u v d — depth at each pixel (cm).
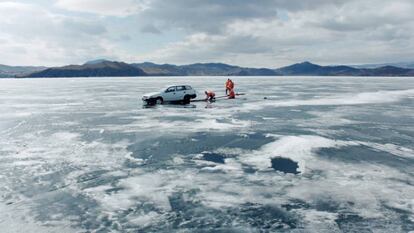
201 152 1638
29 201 1058
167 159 1516
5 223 911
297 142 1794
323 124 2434
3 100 4712
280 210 986
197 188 1163
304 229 873
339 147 1706
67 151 1655
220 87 8694
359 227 878
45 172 1331
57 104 4022
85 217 949
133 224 908
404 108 3525
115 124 2447
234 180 1240
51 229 880
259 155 1573
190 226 895
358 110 3325
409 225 886
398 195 1084
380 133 2084
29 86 10606
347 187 1157
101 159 1515
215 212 978
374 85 10606
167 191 1138
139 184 1202
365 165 1405
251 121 2569
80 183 1212
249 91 6756
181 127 2305
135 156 1564
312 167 1385
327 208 995
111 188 1165
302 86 9588
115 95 5669
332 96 5238
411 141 1856
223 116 2842
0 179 1251
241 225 899
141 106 3678
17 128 2297
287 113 3055
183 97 3891
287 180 1234
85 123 2502
